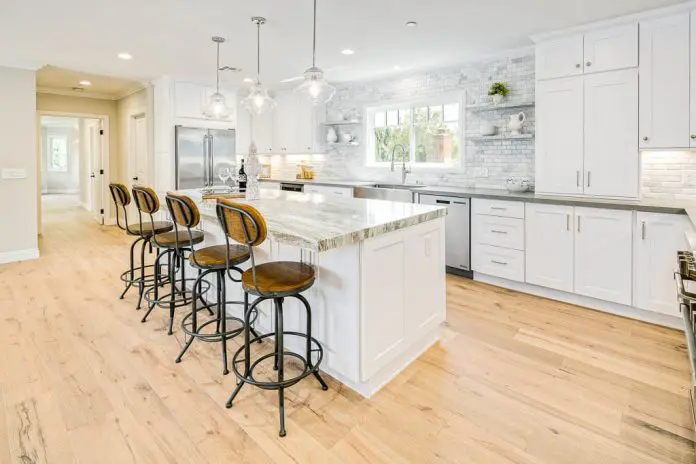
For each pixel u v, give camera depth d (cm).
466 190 455
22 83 498
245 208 188
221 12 334
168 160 588
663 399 215
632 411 205
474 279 429
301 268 222
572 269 351
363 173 619
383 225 216
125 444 181
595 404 212
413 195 468
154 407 208
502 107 439
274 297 196
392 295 233
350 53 452
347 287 214
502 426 195
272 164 760
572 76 363
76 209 1000
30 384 228
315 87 326
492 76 470
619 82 338
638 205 312
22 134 501
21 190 505
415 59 474
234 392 210
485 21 351
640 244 312
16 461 170
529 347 276
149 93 611
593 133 354
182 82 592
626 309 329
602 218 331
